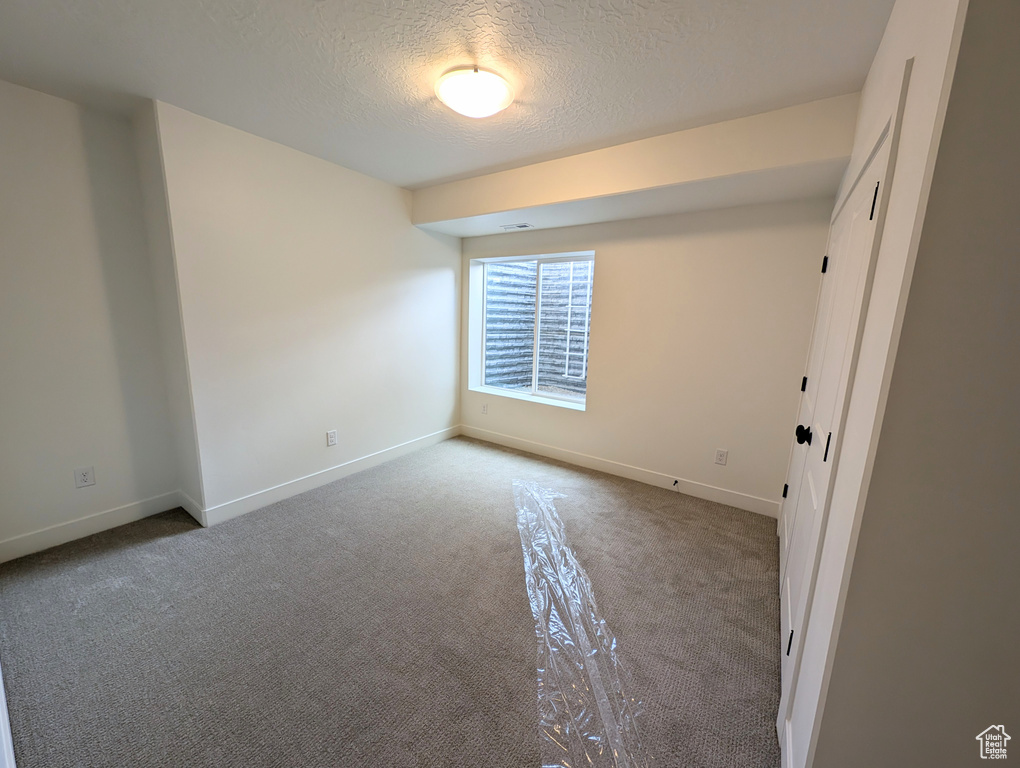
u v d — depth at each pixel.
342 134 2.35
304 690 1.44
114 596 1.87
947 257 0.71
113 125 2.21
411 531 2.48
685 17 1.36
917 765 0.86
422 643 1.65
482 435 4.26
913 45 0.93
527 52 1.56
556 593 1.96
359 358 3.23
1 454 2.04
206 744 1.25
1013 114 0.65
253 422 2.62
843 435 1.08
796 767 1.04
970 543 0.76
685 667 1.56
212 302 2.34
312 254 2.80
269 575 2.05
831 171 1.95
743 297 2.68
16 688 1.41
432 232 3.71
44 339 2.11
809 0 1.26
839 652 0.87
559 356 3.90
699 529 2.55
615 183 2.41
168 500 2.66
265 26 1.45
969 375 0.72
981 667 0.79
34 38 1.54
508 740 1.28
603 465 3.46
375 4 1.33
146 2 1.34
